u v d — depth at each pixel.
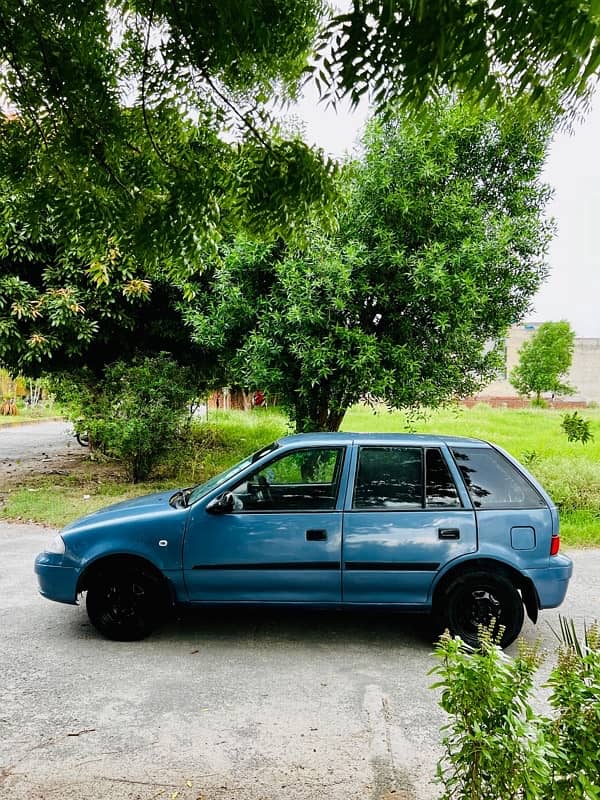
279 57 3.01
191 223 3.84
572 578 6.68
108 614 4.89
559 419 23.50
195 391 12.06
